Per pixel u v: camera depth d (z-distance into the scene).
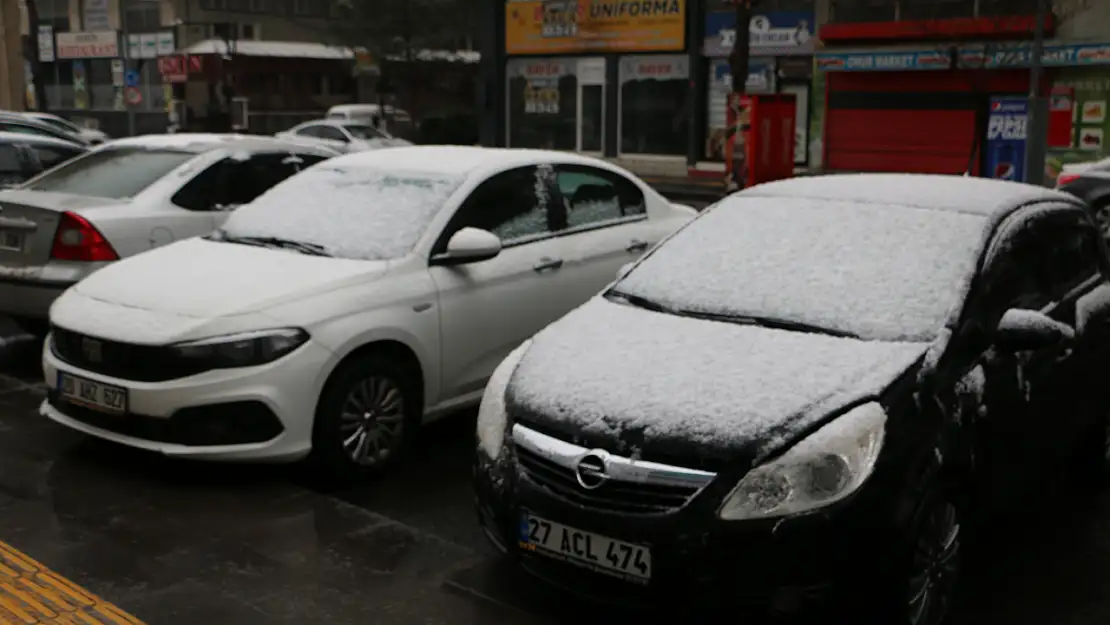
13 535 4.46
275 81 38.34
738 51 17.64
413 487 5.31
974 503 3.88
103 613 3.80
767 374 3.73
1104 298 4.98
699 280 4.59
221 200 7.30
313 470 5.44
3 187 9.14
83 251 6.55
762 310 4.28
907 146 21.95
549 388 3.88
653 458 3.48
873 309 4.11
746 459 3.38
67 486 5.03
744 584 3.34
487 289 5.71
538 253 6.06
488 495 3.90
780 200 4.99
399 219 5.72
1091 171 13.46
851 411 3.50
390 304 5.24
